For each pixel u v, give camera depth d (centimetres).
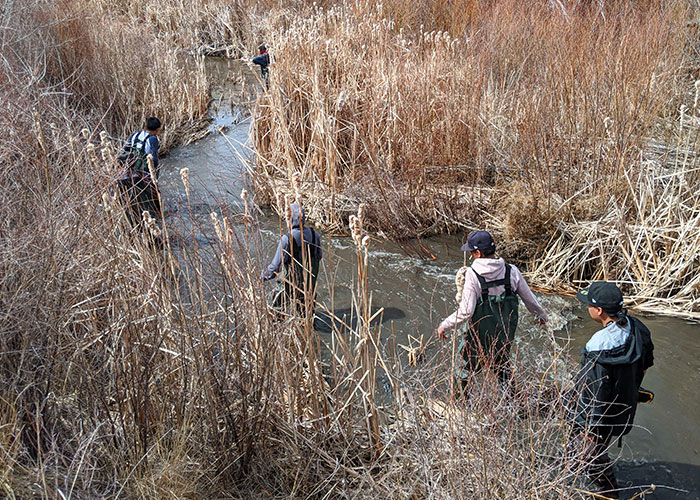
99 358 329
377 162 761
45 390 309
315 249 481
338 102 756
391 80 789
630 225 620
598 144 689
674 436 416
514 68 977
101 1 1595
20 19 946
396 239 712
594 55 829
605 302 343
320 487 342
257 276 367
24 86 516
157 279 361
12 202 364
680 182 614
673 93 820
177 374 348
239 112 1244
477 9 1230
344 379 371
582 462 321
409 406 359
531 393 355
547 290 609
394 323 543
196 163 955
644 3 1062
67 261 345
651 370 482
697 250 570
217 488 331
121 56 1120
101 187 410
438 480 315
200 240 451
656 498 368
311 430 367
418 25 1251
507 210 687
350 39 926
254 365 355
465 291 387
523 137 736
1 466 279
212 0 1828
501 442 315
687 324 546
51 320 317
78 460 294
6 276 314
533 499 302
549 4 1162
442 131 766
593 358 345
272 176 832
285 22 1619
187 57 1434
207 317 354
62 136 464
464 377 398
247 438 343
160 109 1115
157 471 308
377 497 328
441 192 743
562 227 641
